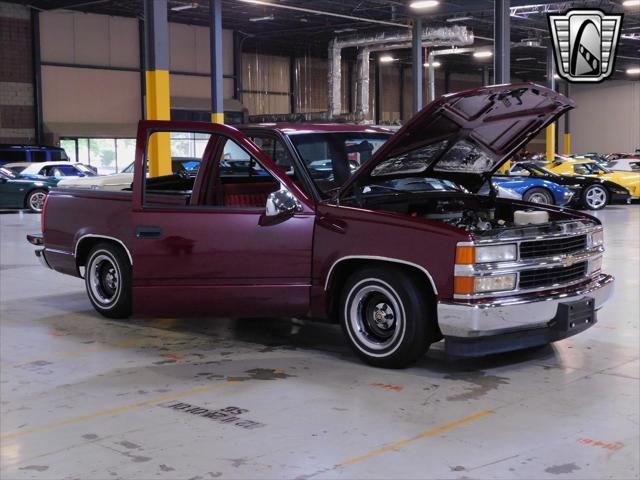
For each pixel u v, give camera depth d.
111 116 31.05
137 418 4.06
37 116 28.89
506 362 5.16
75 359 5.29
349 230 4.94
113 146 31.70
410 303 4.76
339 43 34.78
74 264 6.57
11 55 28.27
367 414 4.10
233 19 33.03
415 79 27.39
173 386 4.64
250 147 5.30
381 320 4.98
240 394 4.47
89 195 6.34
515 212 5.37
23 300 7.48
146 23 14.85
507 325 4.60
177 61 33.31
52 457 3.52
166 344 5.71
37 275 9.09
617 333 5.97
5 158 24.05
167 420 4.02
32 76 28.84
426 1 23.25
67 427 3.93
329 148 5.50
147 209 5.49
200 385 4.66
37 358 5.32
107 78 30.84
